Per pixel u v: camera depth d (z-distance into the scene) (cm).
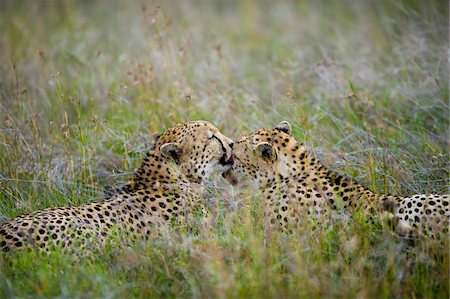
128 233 982
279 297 808
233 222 998
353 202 1002
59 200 1131
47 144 1314
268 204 1031
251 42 2086
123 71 1631
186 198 1074
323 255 895
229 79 1593
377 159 1195
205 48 1869
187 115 1333
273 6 2423
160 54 1636
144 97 1440
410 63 1555
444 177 1132
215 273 837
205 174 1123
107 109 1477
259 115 1387
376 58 1686
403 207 973
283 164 1088
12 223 946
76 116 1452
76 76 1639
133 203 1038
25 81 1523
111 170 1258
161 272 862
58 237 938
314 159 1091
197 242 939
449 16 1714
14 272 873
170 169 1103
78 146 1284
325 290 812
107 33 2077
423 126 1367
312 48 1864
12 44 1902
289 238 936
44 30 2095
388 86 1503
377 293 820
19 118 1329
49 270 866
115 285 843
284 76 1596
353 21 2134
